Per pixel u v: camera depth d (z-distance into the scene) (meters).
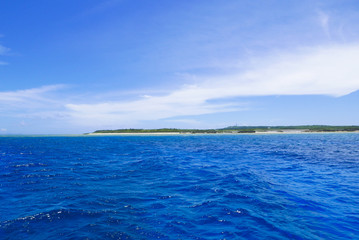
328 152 33.66
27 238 6.33
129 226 7.14
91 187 12.25
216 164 21.34
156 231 6.80
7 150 39.72
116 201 9.73
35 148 44.28
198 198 10.08
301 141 67.19
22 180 14.09
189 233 6.69
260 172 16.86
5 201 9.69
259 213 8.21
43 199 10.00
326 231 6.82
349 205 9.13
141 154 31.45
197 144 54.81
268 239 6.32
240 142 62.91
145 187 12.20
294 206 8.98
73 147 46.69
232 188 11.82
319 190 11.48
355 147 43.81
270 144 53.78
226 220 7.60
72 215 8.01
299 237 6.44
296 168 18.88
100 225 7.19
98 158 26.61
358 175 15.73
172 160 24.44
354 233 6.70
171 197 10.27
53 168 19.03
